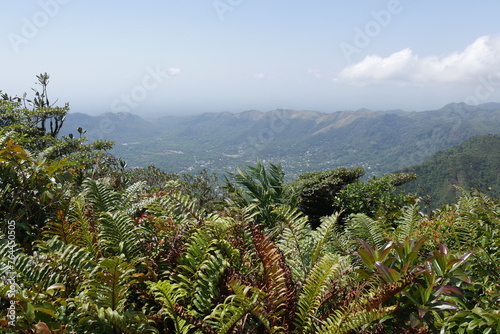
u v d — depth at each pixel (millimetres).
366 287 2418
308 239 3064
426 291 2164
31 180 3254
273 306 2135
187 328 2020
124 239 2723
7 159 3154
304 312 2225
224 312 1953
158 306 2324
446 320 2146
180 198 3434
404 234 3908
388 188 9203
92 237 2781
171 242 2779
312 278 2320
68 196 3637
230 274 2348
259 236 2426
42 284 2008
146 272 2514
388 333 2160
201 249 2543
